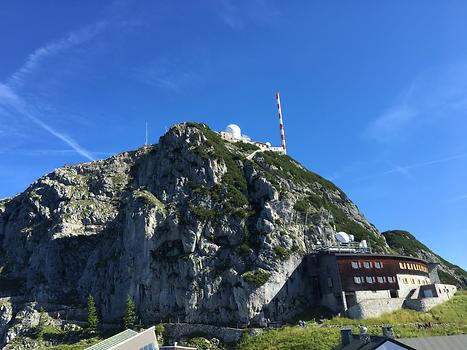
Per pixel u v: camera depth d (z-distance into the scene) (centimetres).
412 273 12725
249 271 12094
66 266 15875
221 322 11756
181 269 12662
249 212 13550
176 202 14300
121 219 15975
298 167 18462
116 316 13162
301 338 9806
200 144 15612
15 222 18625
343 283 11700
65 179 18838
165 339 11562
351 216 17600
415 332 9438
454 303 11669
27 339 12775
